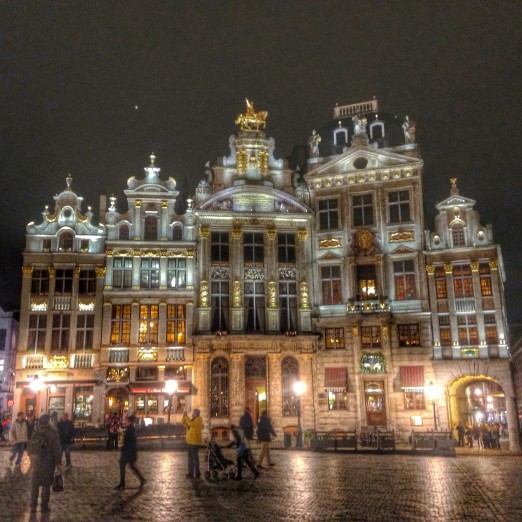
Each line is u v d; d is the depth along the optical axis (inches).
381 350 1817.2
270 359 1827.0
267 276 1903.3
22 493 675.4
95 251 1854.1
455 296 1809.8
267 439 964.0
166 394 1775.3
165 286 1846.7
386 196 1926.7
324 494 668.7
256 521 516.1
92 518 529.0
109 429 1346.0
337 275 1925.4
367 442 1400.1
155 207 1915.6
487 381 1879.9
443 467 1008.2
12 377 2236.7
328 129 2162.9
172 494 663.1
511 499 645.3
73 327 1791.3
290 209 1969.7
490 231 1824.6
